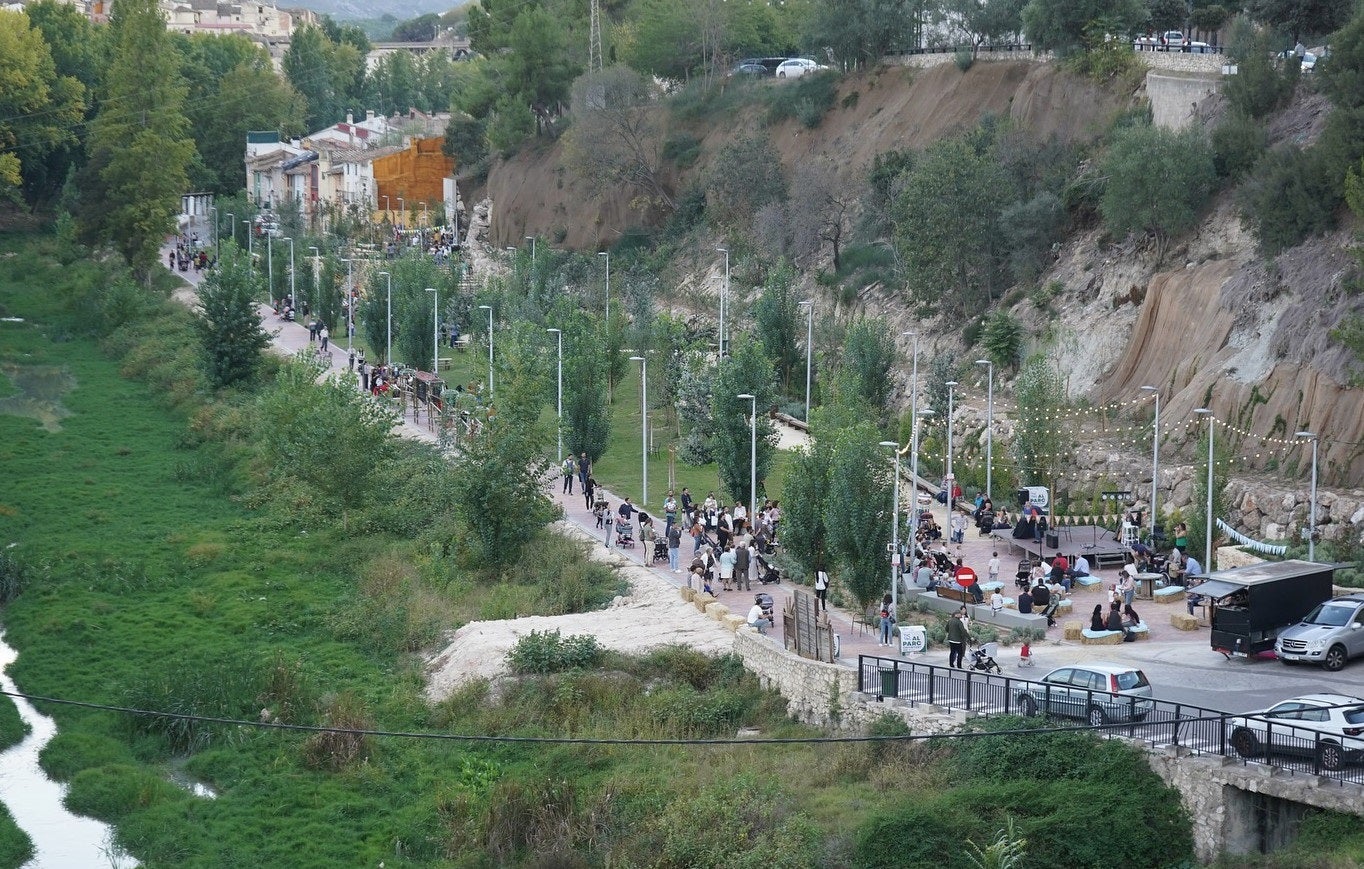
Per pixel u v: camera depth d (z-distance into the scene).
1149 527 63.16
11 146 167.38
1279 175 72.38
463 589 63.78
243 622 61.31
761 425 68.62
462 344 118.06
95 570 67.75
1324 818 33.84
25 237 164.62
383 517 74.38
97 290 133.75
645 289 114.38
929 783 39.38
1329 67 74.12
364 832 43.69
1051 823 35.84
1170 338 75.75
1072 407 78.38
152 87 142.75
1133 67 97.31
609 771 44.62
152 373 110.31
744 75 143.62
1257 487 62.72
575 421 78.12
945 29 140.25
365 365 108.19
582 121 139.00
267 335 105.94
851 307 101.50
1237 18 94.94
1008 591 56.53
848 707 43.81
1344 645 44.56
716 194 124.88
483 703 50.69
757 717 46.72
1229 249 77.25
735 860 37.03
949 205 90.75
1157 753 37.06
